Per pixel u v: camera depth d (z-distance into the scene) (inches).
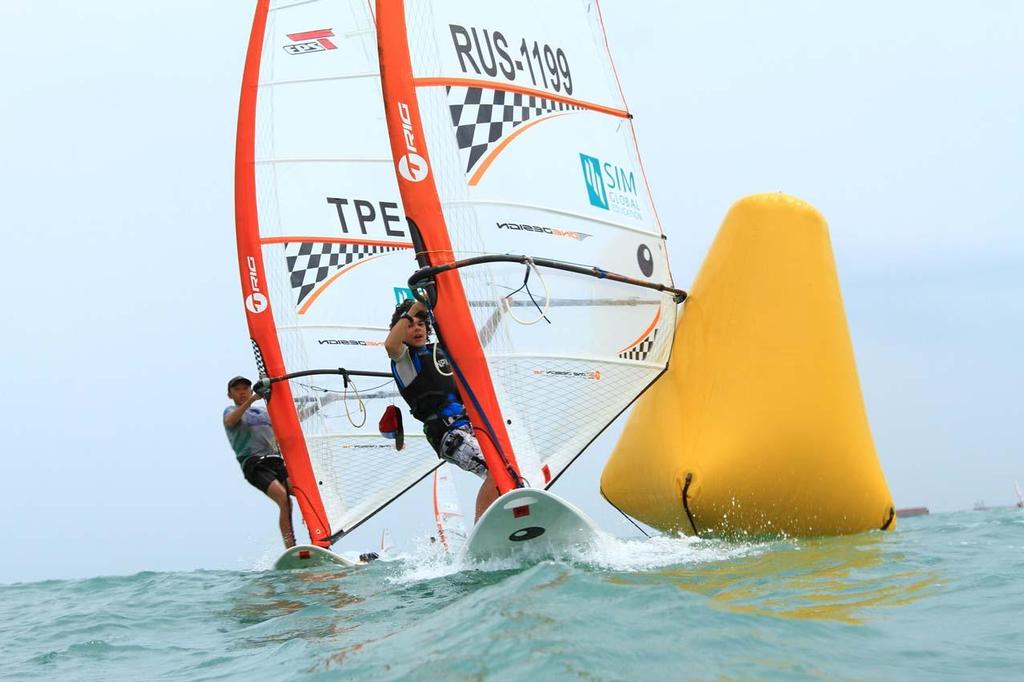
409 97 1149.7
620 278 1235.2
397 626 759.7
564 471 1175.0
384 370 1696.6
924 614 670.5
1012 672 536.4
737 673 541.3
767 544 1110.4
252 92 1702.8
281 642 817.5
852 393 1245.1
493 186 1179.3
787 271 1254.3
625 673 542.9
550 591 743.7
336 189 1717.5
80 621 1128.8
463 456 1167.6
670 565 922.1
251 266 1685.5
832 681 526.9
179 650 878.4
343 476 1662.2
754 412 1206.3
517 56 1233.4
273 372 1658.5
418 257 1144.2
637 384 1258.6
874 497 1223.5
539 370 1169.4
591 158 1272.1
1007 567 824.9
